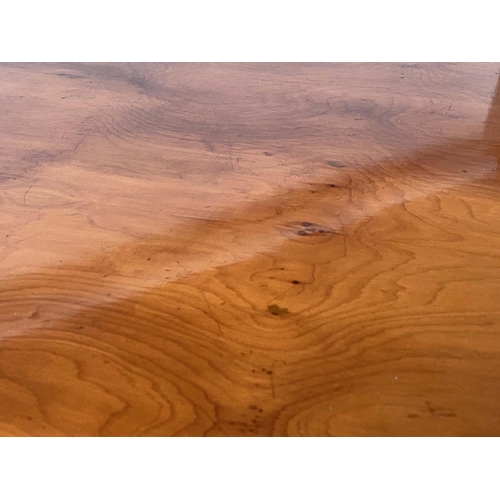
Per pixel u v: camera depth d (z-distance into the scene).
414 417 0.45
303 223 0.58
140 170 0.64
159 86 0.79
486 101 0.75
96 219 0.58
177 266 0.54
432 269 0.53
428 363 0.47
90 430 0.44
